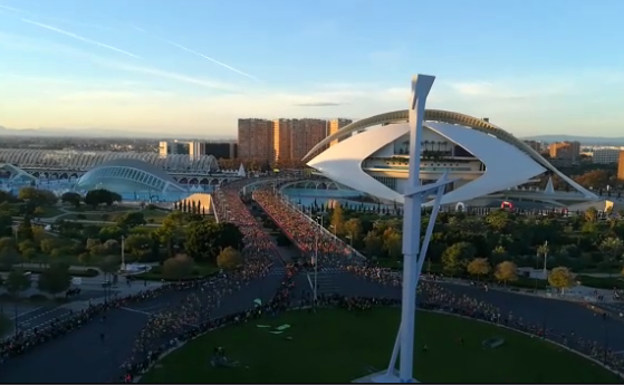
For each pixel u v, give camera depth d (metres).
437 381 63.41
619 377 65.62
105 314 84.00
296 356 69.62
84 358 67.00
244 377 62.91
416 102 56.31
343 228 145.88
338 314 86.88
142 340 72.94
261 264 115.06
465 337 78.25
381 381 59.06
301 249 124.94
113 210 198.25
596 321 86.62
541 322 85.56
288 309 88.44
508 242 128.25
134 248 118.94
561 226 164.50
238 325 80.44
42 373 62.28
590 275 115.44
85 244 126.25
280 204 190.75
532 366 68.50
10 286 88.25
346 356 70.06
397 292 99.19
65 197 199.75
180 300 91.75
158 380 61.38
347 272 110.94
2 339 72.44
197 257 119.56
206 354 69.44
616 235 147.75
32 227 135.00
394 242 124.56
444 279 109.50
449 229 136.62
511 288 104.25
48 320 81.25
